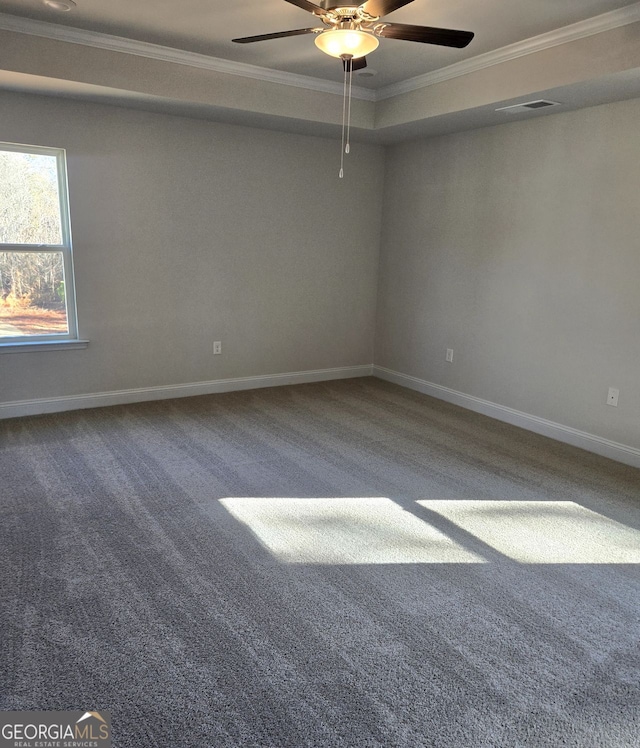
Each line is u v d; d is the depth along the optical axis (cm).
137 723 170
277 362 555
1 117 392
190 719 172
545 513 311
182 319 494
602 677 194
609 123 371
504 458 389
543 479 356
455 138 486
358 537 281
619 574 255
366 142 543
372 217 573
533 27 323
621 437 388
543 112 400
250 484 337
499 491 337
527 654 204
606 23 303
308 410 484
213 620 217
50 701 177
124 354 475
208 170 477
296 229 532
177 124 456
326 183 538
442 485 344
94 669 190
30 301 436
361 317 593
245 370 539
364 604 229
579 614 227
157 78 387
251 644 205
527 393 451
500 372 471
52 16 330
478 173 469
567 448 412
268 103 432
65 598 226
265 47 373
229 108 420
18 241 423
